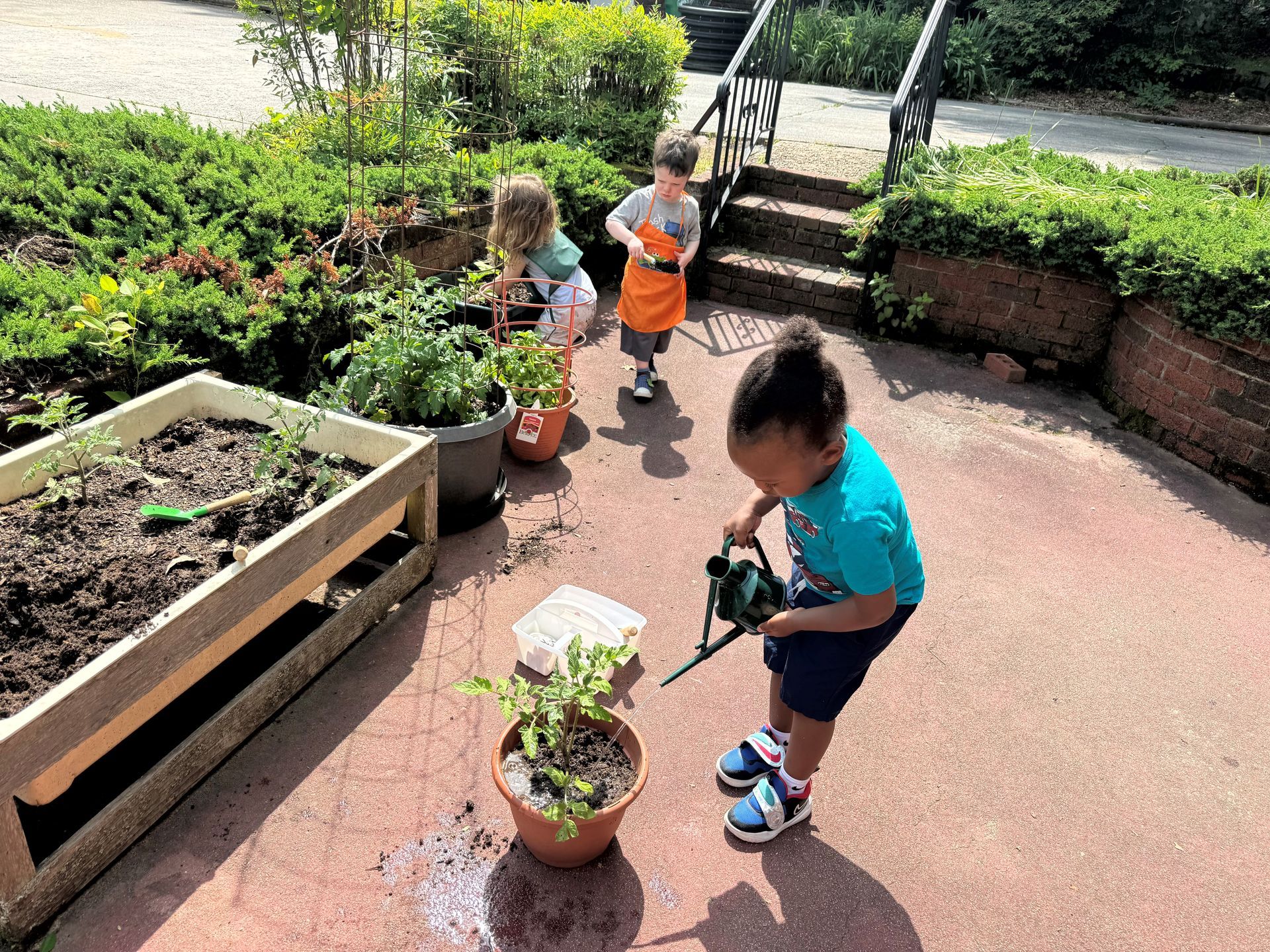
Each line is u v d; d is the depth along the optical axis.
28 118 4.61
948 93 14.32
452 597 3.05
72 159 4.24
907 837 2.33
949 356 5.68
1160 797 2.53
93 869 1.96
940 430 4.70
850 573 1.80
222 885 2.01
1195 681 3.02
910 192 5.47
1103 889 2.23
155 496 2.64
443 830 2.21
